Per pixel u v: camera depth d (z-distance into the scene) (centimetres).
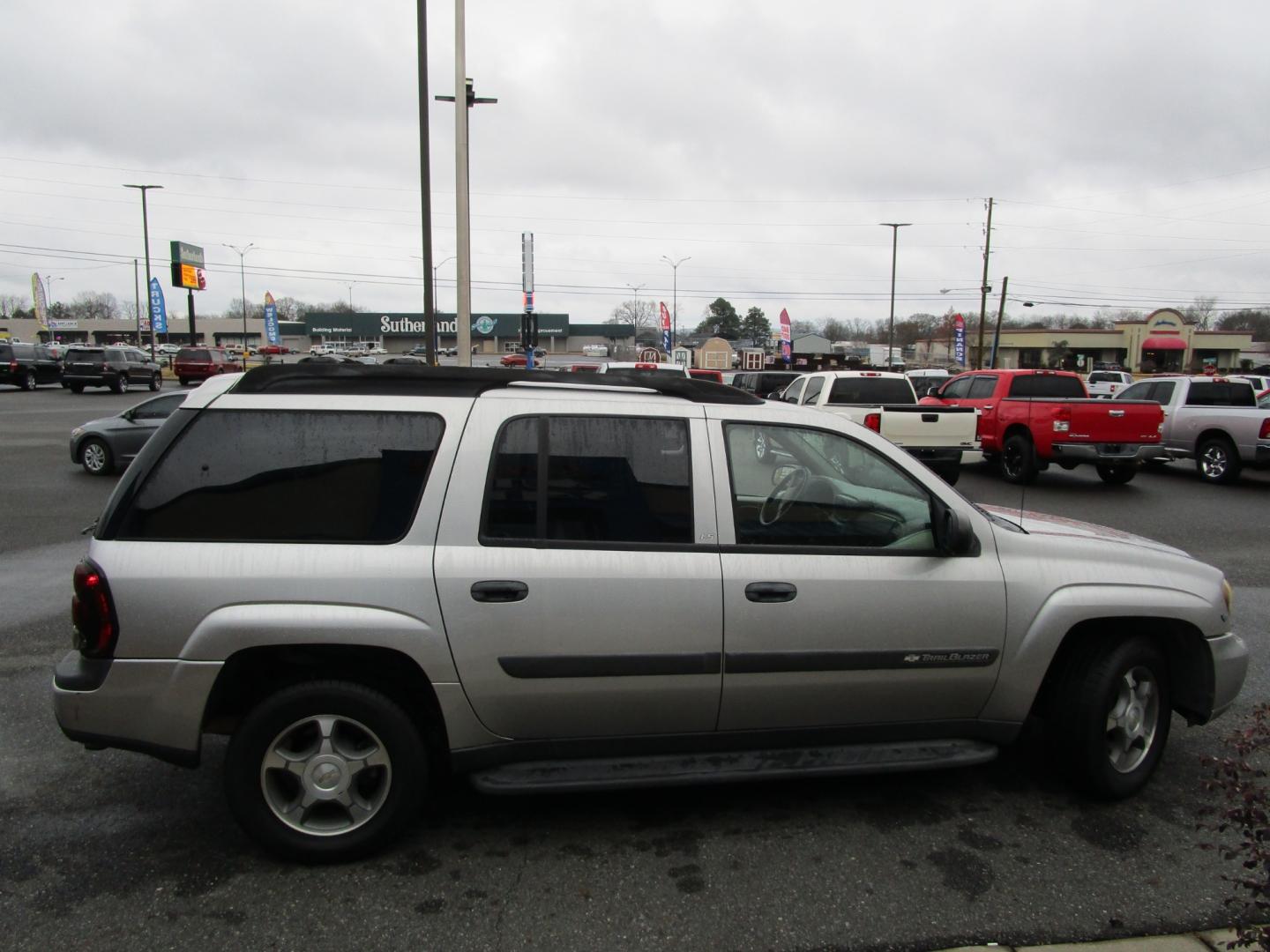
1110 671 352
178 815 347
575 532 316
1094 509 1166
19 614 627
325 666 312
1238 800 262
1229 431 1409
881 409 1294
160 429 310
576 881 304
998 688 349
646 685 317
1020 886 303
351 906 288
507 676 308
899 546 342
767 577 323
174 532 300
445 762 343
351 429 312
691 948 268
